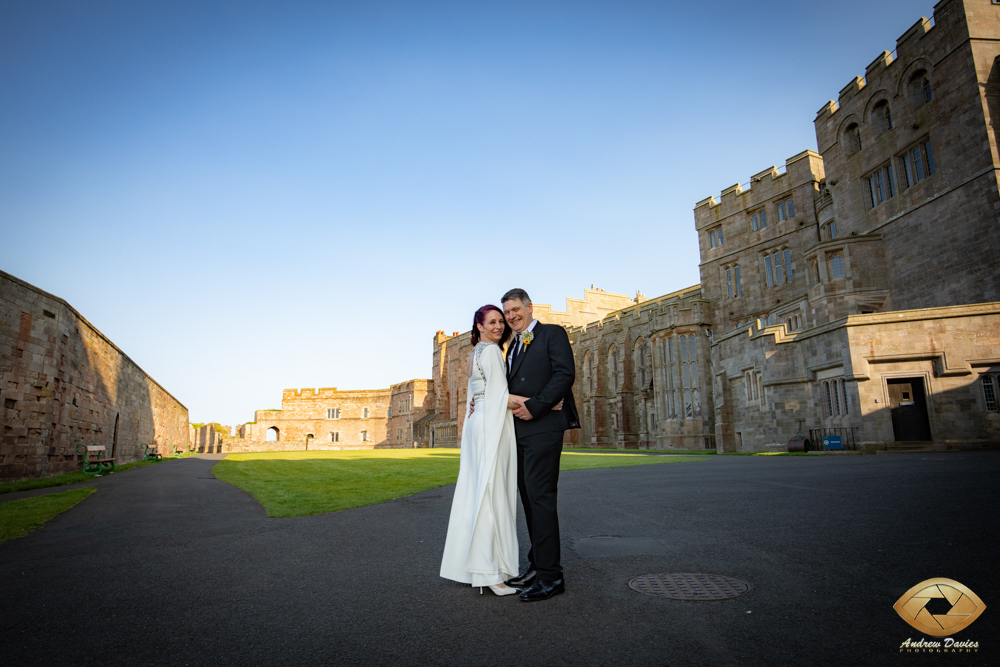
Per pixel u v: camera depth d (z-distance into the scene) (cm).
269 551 494
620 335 4919
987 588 318
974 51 2262
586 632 280
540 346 392
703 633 272
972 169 2248
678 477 1091
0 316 1319
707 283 4103
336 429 9269
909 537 448
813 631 269
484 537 358
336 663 251
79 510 816
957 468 956
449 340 8006
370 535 564
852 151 2920
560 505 740
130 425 2905
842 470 1052
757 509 629
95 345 2067
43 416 1495
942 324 1814
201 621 310
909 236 2528
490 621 302
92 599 353
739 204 3916
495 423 380
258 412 9356
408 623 302
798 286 3497
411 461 2172
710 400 3616
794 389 2281
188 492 1076
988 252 2183
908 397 1883
